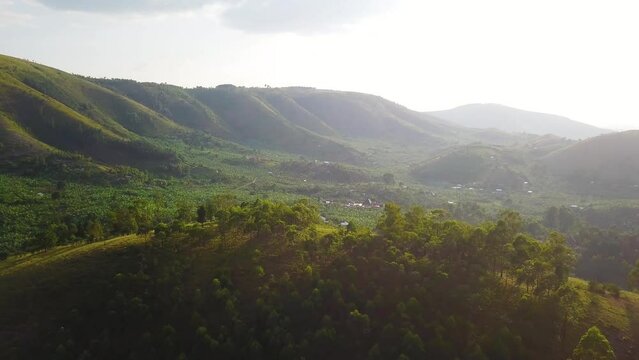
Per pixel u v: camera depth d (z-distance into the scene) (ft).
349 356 241.14
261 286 274.98
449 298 263.08
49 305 269.85
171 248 306.14
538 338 249.96
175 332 250.16
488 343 241.55
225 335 248.52
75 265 298.35
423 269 278.46
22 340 251.19
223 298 264.93
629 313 283.18
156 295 269.03
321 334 241.96
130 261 296.51
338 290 265.34
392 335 242.58
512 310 262.26
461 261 290.35
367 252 299.38
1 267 321.52
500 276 290.35
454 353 237.04
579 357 226.58
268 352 242.58
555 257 274.16
